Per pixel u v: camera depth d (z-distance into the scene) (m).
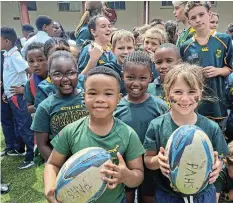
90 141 1.92
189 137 1.81
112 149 1.90
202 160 1.78
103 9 5.50
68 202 1.73
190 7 3.32
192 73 2.07
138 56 2.47
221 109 3.37
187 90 2.04
